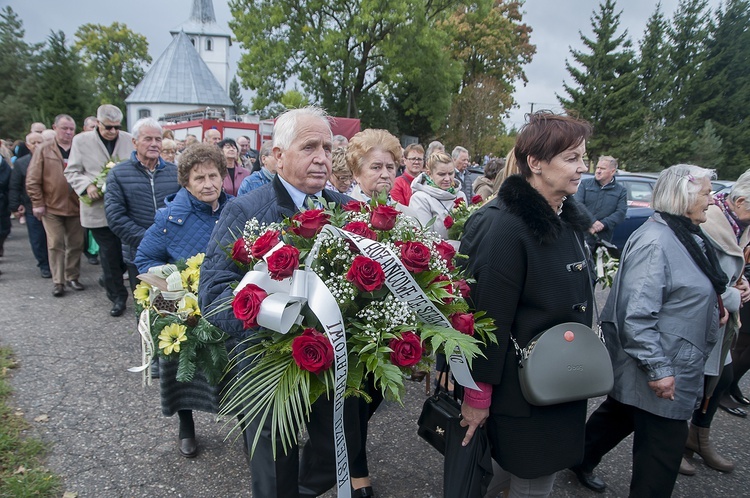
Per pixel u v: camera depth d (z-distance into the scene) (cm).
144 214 405
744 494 266
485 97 2969
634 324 208
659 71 2845
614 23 2802
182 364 217
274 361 141
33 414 297
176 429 293
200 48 6156
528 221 164
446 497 179
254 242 151
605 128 2797
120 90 5534
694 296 211
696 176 219
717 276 215
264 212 177
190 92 4747
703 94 2833
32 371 352
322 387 137
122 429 289
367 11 2311
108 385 340
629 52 2789
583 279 177
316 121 183
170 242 276
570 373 165
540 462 172
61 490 235
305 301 137
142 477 248
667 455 213
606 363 172
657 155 2677
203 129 1326
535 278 167
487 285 168
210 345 220
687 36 2925
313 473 185
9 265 669
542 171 172
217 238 173
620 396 218
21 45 2767
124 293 492
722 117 2847
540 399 163
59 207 521
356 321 143
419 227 172
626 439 317
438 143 530
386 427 313
